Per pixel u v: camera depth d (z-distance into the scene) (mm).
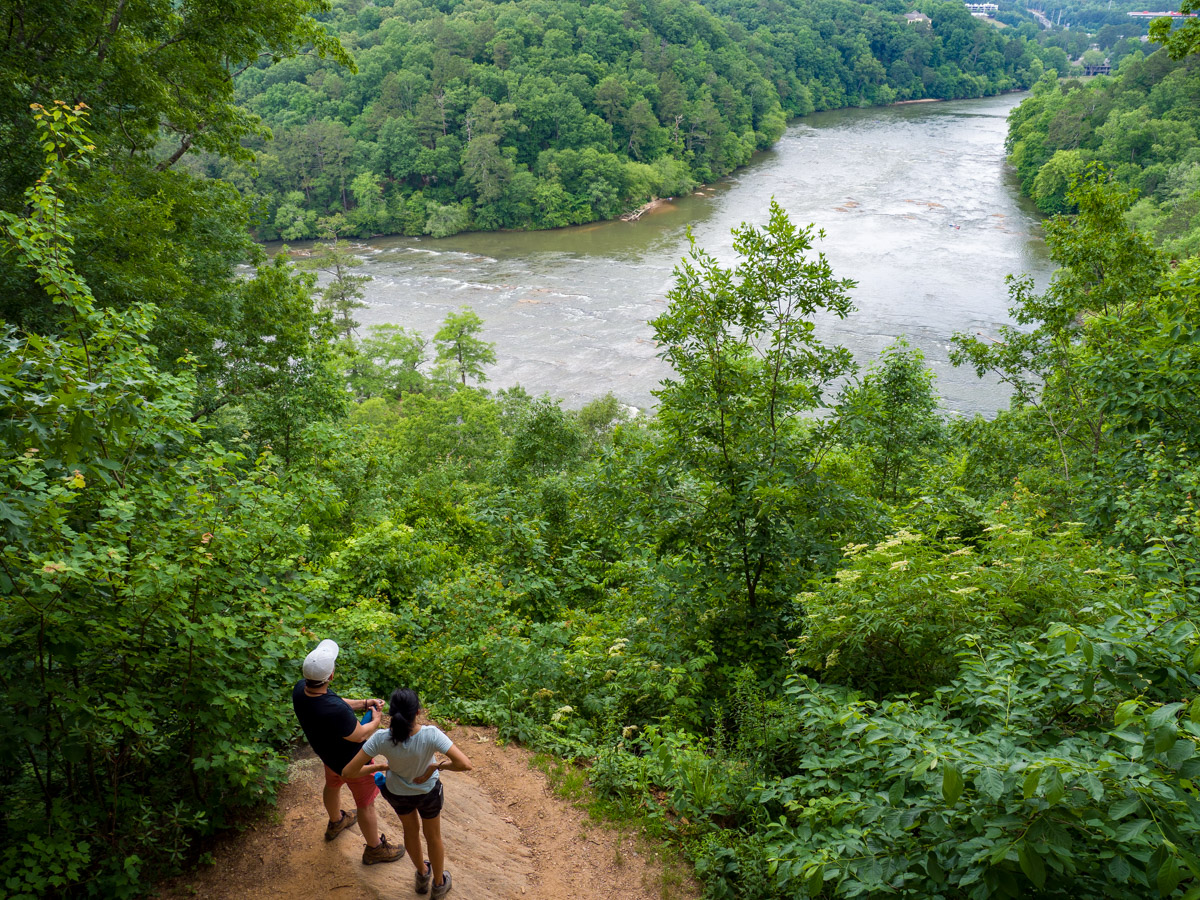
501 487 20734
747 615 9617
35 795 4969
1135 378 10086
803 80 147875
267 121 101250
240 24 17188
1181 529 8359
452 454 29797
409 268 78250
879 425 14766
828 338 51562
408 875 5336
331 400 18875
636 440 10961
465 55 108000
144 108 15844
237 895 4980
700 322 9594
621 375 51844
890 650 7301
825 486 9445
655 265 74250
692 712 8227
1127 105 86938
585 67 108250
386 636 8727
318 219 91312
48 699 4559
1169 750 3496
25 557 4266
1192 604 5656
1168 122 80625
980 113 142250
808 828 5156
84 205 12758
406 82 98500
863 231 75688
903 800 4645
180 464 5914
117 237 13305
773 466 9477
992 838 4043
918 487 15047
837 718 5180
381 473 17469
